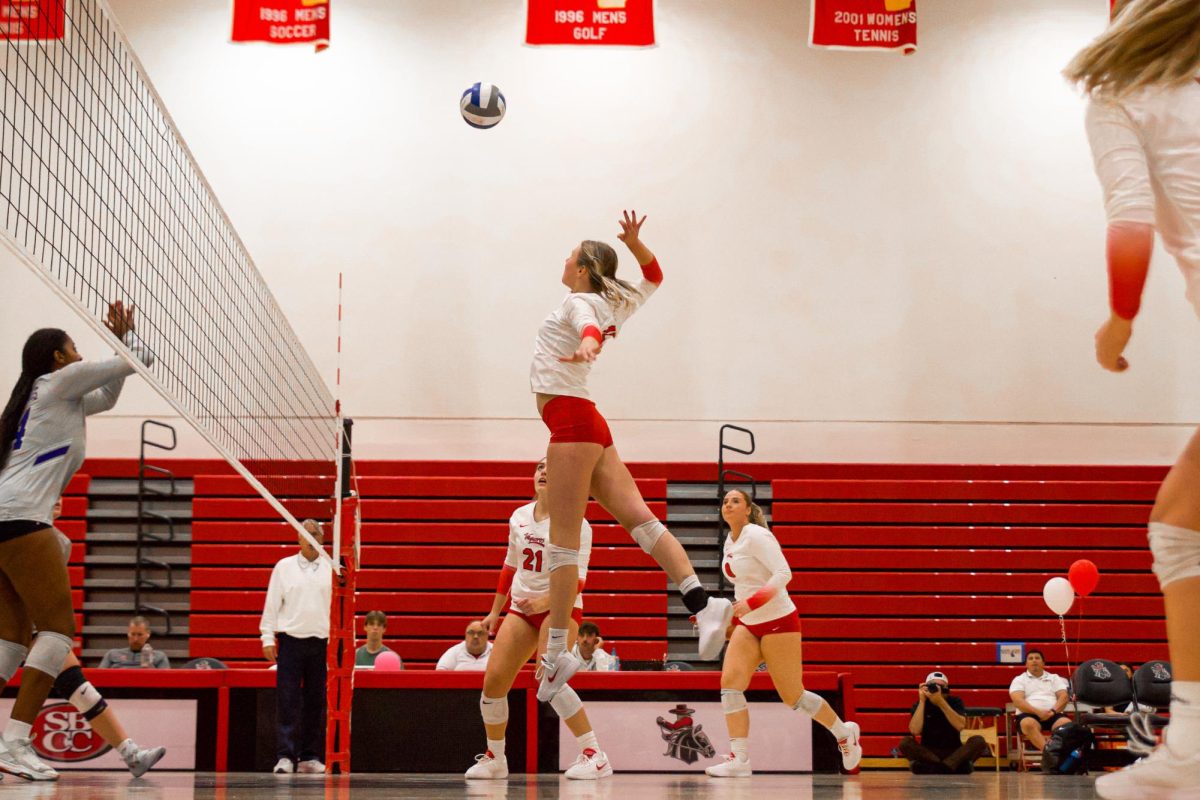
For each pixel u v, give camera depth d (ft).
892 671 36.37
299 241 38.68
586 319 12.81
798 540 37.17
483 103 29.17
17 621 15.79
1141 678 32.30
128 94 34.83
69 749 23.15
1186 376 38.70
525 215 39.14
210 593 35.70
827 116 39.99
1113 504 37.63
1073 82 7.58
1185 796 6.65
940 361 38.73
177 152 32.07
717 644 13.33
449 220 39.01
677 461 37.83
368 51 39.93
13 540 15.34
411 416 37.86
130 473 36.73
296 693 24.16
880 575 36.91
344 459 22.06
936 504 37.47
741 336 38.70
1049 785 15.47
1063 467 37.96
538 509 19.10
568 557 13.53
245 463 25.39
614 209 39.27
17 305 37.83
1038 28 40.65
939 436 38.34
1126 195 7.25
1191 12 6.95
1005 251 39.34
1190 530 6.88
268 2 34.22
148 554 36.06
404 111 39.63
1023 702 33.83
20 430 15.93
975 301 39.06
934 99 40.16
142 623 30.91
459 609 36.04
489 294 38.63
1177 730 6.72
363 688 23.29
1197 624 6.77
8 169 32.76
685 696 24.41
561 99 39.88
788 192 39.50
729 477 37.60
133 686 23.65
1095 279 39.29
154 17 39.86
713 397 38.37
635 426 38.17
